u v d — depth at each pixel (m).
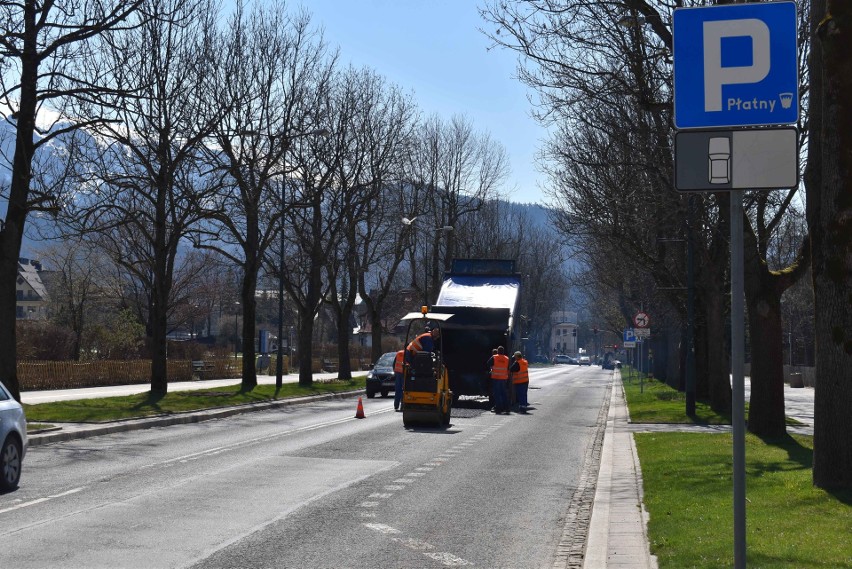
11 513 12.05
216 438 23.41
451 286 40.41
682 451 18.84
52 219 30.45
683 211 26.20
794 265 21.75
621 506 12.58
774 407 21.72
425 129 69.25
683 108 6.30
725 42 6.27
